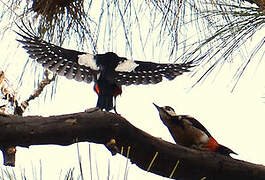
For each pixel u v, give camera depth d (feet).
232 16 17.89
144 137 17.35
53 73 20.43
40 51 20.58
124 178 11.71
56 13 20.65
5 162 16.34
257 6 18.40
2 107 17.26
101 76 20.15
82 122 16.56
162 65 20.93
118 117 16.88
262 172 18.60
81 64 20.61
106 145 16.98
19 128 16.21
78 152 11.94
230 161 18.44
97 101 19.88
